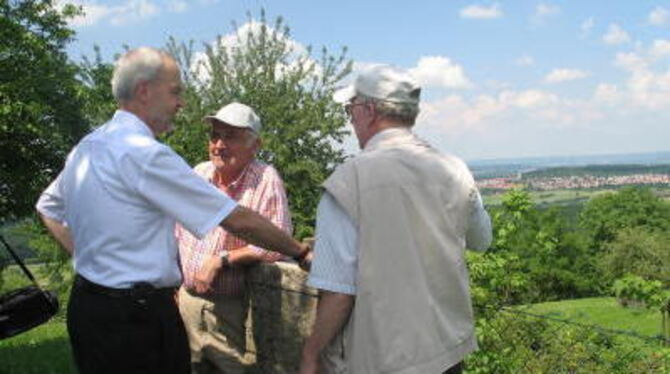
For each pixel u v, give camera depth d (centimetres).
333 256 231
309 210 1539
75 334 249
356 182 229
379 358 226
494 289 588
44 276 1769
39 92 1931
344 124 1628
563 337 515
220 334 321
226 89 1622
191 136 1465
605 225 5994
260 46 1670
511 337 530
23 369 974
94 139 250
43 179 2016
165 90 251
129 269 241
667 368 471
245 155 327
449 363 235
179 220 239
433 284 233
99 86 1992
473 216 255
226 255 306
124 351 241
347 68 1673
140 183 237
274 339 301
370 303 226
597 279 5128
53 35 2044
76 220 249
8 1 1998
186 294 332
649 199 6016
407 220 229
